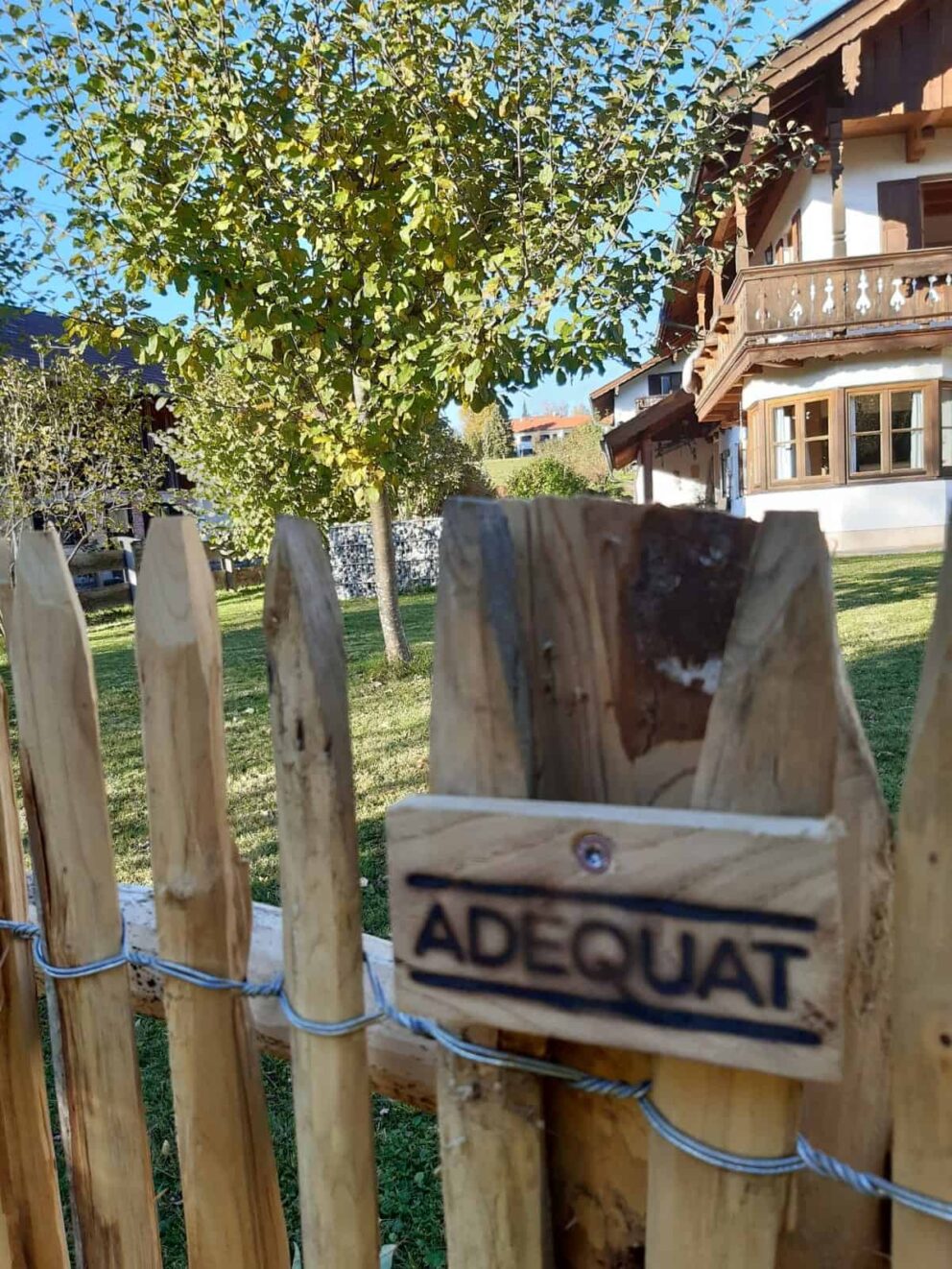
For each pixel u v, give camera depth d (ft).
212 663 3.11
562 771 2.38
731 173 18.28
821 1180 2.32
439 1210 5.87
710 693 2.22
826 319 40.06
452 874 2.27
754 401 44.73
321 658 2.72
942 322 39.50
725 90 17.22
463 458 65.21
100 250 18.52
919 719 2.04
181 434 34.88
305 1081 2.92
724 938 1.99
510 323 16.43
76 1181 3.67
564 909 2.15
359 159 18.04
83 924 3.47
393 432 20.52
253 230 17.97
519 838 2.19
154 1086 7.21
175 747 3.11
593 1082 2.36
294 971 2.91
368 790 13.10
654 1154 2.30
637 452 71.97
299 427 21.66
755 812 2.06
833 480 42.78
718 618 2.20
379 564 23.30
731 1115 2.17
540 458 116.98
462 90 17.26
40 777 3.42
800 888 1.91
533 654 2.38
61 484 44.47
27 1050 3.97
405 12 17.37
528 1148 2.46
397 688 20.59
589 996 2.14
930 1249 2.13
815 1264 2.35
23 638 3.37
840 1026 1.91
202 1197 3.32
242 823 12.20
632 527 2.26
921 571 30.91
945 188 44.68
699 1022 2.03
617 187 16.53
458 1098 2.52
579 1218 2.54
